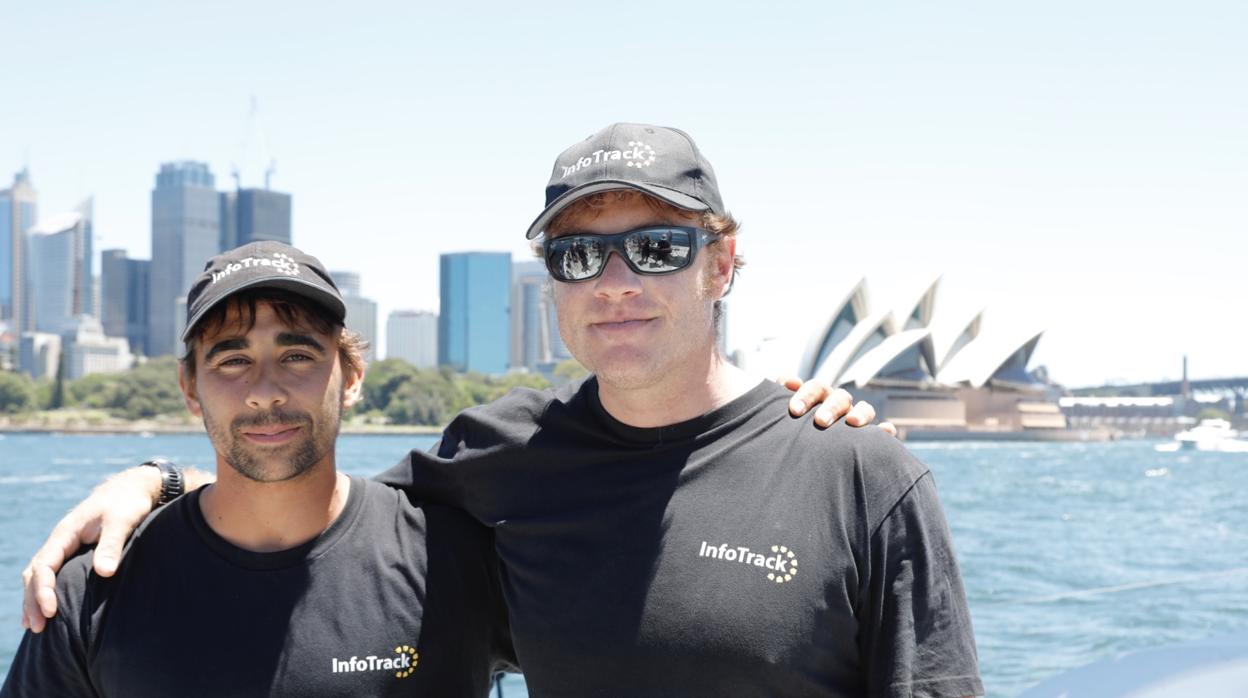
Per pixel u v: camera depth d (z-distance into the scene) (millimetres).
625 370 1647
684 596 1570
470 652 1769
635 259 1650
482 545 1823
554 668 1637
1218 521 18828
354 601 1688
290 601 1668
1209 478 33469
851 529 1580
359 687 1646
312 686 1630
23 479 33062
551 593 1660
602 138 1698
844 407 1693
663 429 1675
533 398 1831
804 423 1676
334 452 1746
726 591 1561
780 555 1568
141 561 1690
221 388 1668
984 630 7473
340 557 1711
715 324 1724
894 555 1556
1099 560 13430
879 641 1553
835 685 1567
